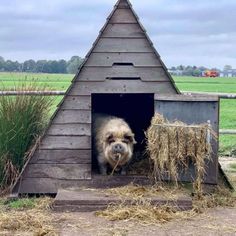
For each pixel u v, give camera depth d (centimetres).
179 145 372
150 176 395
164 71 402
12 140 416
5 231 316
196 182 378
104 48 398
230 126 926
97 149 424
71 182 400
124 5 398
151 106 489
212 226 325
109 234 307
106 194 372
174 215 345
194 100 386
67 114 400
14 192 397
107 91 401
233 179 474
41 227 320
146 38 400
